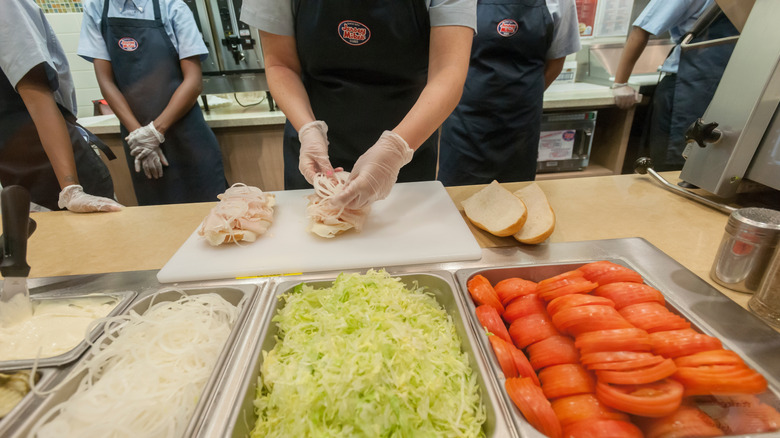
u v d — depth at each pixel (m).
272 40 1.19
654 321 0.52
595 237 0.86
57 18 2.57
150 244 0.94
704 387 0.44
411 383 0.47
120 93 2.01
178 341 0.60
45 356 0.58
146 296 0.71
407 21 1.10
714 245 0.81
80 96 2.85
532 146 2.05
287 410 0.46
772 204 0.95
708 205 0.99
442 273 0.74
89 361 0.55
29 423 0.46
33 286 0.76
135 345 0.58
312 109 1.35
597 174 2.89
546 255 0.79
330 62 1.19
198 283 0.76
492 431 0.45
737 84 0.86
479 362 0.52
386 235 0.90
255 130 2.52
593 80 3.08
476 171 2.08
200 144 2.16
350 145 1.40
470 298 0.66
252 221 0.91
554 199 1.08
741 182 0.96
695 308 0.61
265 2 1.09
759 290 0.60
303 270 0.79
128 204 2.68
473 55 1.87
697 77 1.92
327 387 0.45
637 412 0.43
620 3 2.82
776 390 0.47
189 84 2.00
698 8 2.01
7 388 0.52
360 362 0.47
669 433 0.43
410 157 0.97
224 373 0.52
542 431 0.43
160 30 1.92
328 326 0.57
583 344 0.50
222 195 1.01
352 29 1.11
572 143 2.77
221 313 0.67
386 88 1.26
